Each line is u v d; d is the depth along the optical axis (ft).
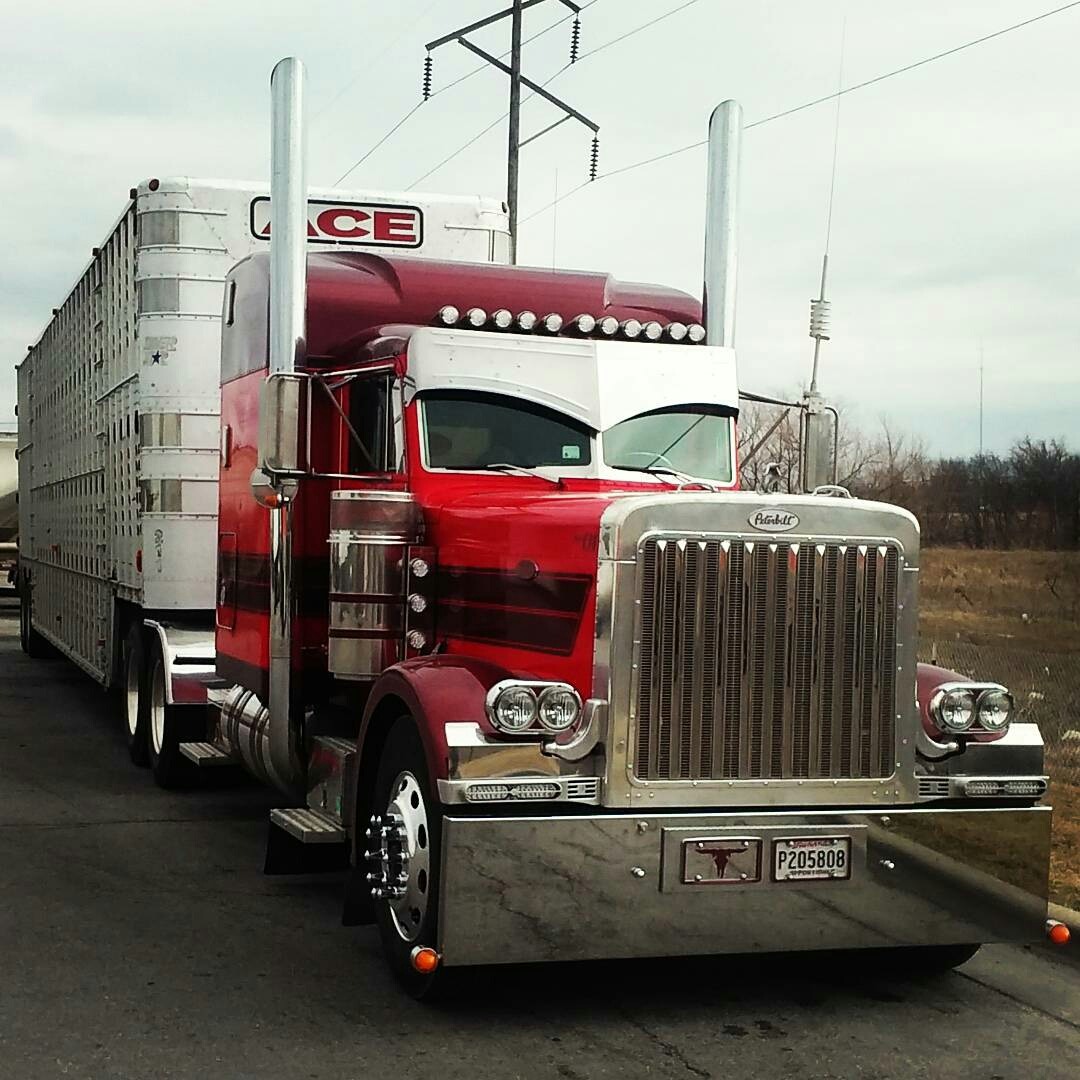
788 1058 16.69
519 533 19.13
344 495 21.44
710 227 26.21
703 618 17.30
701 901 17.12
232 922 22.17
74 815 30.32
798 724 17.70
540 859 16.72
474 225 34.19
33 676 57.72
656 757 17.17
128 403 36.42
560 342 22.82
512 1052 16.70
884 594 18.02
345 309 24.14
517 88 73.26
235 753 27.71
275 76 23.18
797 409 24.49
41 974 19.33
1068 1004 18.88
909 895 17.93
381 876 18.88
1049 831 18.60
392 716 19.76
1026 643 48.32
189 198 33.73
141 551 34.22
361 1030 17.34
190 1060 16.20
